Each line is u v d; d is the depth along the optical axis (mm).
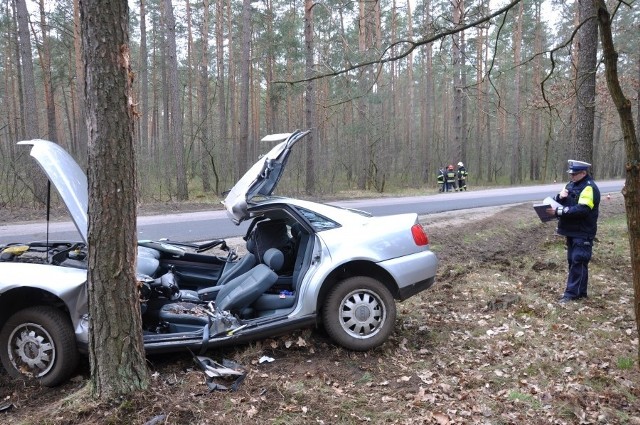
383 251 4723
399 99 45344
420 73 40844
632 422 3562
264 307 4789
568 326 5406
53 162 4051
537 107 7773
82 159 22375
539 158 46500
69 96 48719
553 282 7180
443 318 5734
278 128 36688
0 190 17906
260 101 43531
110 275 3518
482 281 7246
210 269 5754
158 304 4578
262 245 5219
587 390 4004
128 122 3467
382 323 4688
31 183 17203
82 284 4055
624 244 9953
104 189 3443
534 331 5305
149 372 3857
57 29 25953
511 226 12320
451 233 10898
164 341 4172
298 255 4934
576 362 4531
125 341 3582
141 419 3414
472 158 44812
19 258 4527
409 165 36438
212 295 5145
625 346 4852
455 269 7977
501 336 5156
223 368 4117
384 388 4047
